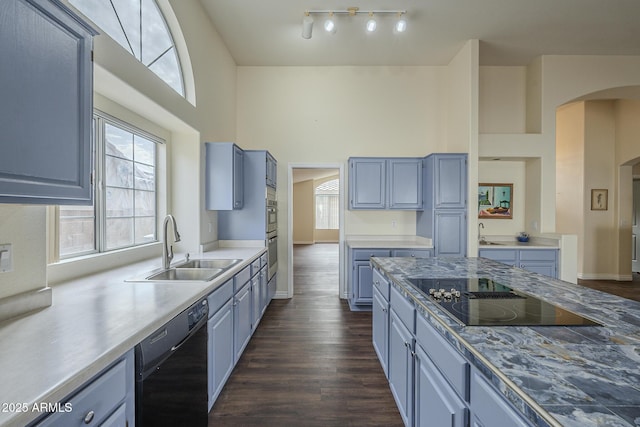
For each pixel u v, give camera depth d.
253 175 3.63
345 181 4.43
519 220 4.46
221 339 2.01
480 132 4.41
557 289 1.63
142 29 2.33
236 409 1.95
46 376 0.77
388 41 3.75
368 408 1.97
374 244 3.98
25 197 0.94
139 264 2.34
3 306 1.15
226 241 3.62
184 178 3.04
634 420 0.61
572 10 3.15
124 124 2.29
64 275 1.77
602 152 5.50
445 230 3.81
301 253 8.84
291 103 4.43
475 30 3.51
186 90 2.94
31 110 0.95
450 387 1.11
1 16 0.86
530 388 0.72
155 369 1.17
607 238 5.50
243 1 3.03
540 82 4.08
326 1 3.02
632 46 3.83
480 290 1.60
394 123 4.44
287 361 2.55
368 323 3.41
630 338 1.00
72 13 1.10
